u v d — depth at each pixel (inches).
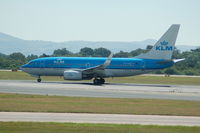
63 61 6190.9
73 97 3809.1
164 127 2196.1
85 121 2365.9
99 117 2551.7
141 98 3897.6
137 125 2239.2
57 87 5014.8
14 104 3093.0
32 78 7381.9
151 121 2458.2
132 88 5177.2
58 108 2906.0
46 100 3476.9
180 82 7244.1
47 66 6235.2
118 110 2898.6
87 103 3304.6
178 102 3612.2
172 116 2714.1
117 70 6067.9
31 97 3713.1
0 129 1996.8
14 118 2404.0
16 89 4611.2
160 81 7460.6
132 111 2871.6
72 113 2701.8
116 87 5285.4
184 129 2148.1
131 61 6053.2
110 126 2174.0
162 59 6028.5
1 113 2620.6
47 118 2440.9
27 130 1991.9
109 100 3609.7
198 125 2336.4
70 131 2001.7
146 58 6077.8
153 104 3380.9
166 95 4313.5
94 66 6107.3
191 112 2920.8
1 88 4719.5
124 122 2379.4
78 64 6146.7
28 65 6309.1
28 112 2691.9
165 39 6018.7
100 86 5428.2
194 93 4658.0
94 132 1996.8
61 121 2332.7
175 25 5979.3
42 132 1956.2
